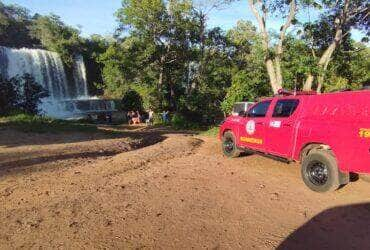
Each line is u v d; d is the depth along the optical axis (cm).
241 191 796
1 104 2741
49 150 1308
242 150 1082
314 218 654
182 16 4397
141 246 547
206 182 865
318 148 809
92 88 6331
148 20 4247
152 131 2700
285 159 901
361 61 2456
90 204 715
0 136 1590
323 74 1800
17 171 984
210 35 4603
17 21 7325
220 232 594
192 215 661
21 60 5084
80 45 6231
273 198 752
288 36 1986
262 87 2598
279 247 548
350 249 545
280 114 923
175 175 930
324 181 779
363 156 705
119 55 4375
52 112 4716
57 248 541
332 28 2000
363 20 1942
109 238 571
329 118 778
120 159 1132
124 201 731
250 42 4688
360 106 720
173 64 4666
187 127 3394
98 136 1823
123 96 4994
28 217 655
